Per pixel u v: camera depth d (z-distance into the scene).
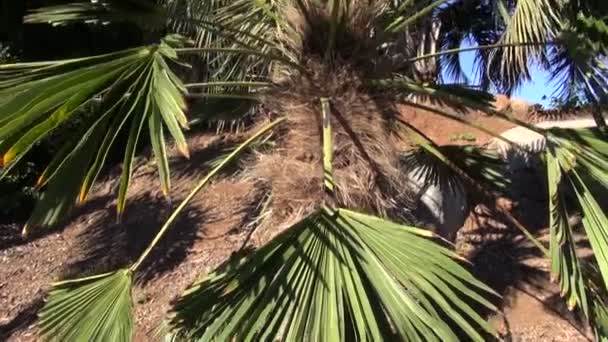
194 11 4.82
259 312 2.85
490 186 5.25
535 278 5.78
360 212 3.55
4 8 10.95
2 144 2.47
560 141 3.73
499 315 5.24
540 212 7.03
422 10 4.23
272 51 4.27
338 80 3.95
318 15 4.04
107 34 11.16
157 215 8.16
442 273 3.00
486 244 6.44
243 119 6.60
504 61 6.77
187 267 6.91
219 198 8.16
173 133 2.64
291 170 3.85
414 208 4.46
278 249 3.04
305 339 2.77
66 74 2.81
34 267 7.71
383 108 4.07
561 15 5.36
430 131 9.72
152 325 6.00
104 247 7.90
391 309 2.88
